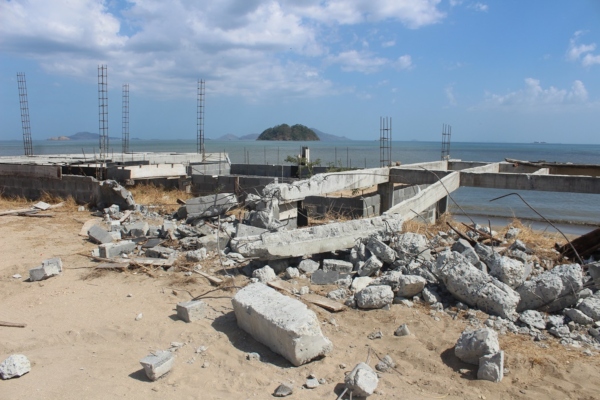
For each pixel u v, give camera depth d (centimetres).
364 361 518
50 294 756
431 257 783
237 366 513
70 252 998
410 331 577
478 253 754
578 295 619
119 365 526
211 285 766
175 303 699
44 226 1264
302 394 457
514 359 502
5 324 639
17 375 502
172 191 1772
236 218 1244
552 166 1867
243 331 596
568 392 446
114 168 1644
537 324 584
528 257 800
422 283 660
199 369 511
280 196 1068
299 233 824
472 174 1417
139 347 568
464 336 511
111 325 631
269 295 597
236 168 2339
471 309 625
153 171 1688
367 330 588
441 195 1298
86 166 1752
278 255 777
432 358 516
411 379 484
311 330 516
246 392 465
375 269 753
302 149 2212
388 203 1602
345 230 861
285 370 505
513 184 1362
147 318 646
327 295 693
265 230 957
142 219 1351
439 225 1130
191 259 891
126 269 860
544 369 485
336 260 799
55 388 479
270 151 7994
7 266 902
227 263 857
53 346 583
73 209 1503
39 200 1648
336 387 468
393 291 688
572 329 577
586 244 822
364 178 1409
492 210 2577
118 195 1492
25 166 1653
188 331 600
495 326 582
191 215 1192
